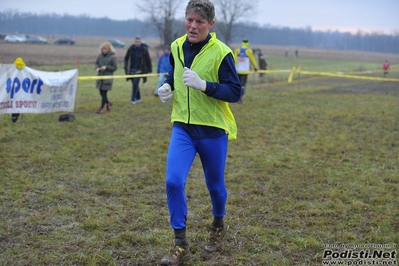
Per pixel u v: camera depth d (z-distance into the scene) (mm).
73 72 9883
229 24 61781
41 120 9773
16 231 4309
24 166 6465
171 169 3543
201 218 4773
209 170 3756
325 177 6301
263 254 3963
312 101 15062
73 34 169375
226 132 3760
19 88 8719
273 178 6238
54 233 4289
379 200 5367
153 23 51906
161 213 4883
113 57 11008
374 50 164750
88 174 6137
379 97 17062
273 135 9164
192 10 3500
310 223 4672
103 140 8219
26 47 54438
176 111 3703
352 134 9414
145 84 19766
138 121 10281
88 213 4785
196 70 3574
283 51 97562
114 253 3939
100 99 14008
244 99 14945
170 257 3590
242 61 14109
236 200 5309
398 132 9703
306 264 3811
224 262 3832
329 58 73000
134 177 6125
